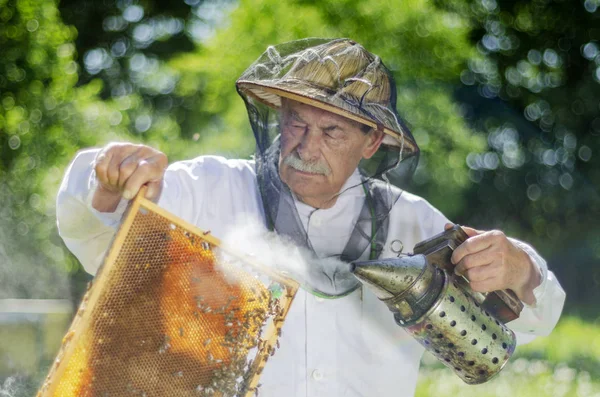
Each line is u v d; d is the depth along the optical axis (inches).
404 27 703.1
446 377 440.8
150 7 1056.8
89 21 1035.9
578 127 1240.8
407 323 136.6
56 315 311.3
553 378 442.9
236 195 157.6
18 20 495.5
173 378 121.6
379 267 133.0
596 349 578.6
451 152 768.9
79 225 138.5
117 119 569.0
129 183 117.6
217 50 641.0
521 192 1211.9
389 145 158.2
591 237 1189.1
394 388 156.8
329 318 152.0
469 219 1192.2
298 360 149.6
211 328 123.7
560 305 162.6
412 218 165.8
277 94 147.9
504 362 138.9
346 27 682.8
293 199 152.9
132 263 119.3
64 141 498.9
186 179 155.6
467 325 135.0
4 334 295.7
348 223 156.4
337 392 151.2
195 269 122.9
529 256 148.3
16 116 476.1
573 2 1224.2
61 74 512.7
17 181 474.6
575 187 1214.3
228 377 123.3
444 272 137.7
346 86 146.1
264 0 631.8
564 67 1246.3
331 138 147.1
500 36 1235.9
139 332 119.6
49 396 112.1
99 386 117.5
